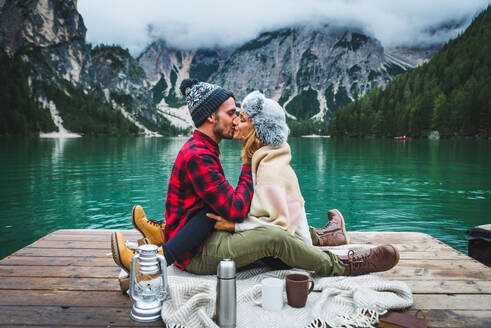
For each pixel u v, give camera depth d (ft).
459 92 289.74
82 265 8.09
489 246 9.73
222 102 6.36
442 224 21.25
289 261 6.43
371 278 6.61
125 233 10.85
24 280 7.20
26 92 372.58
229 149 114.62
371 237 10.54
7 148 104.73
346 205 26.61
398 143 189.06
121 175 42.93
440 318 5.78
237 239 6.27
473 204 26.81
